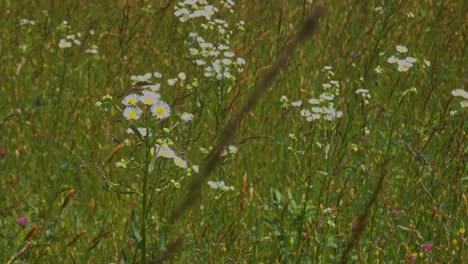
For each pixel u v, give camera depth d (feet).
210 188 13.48
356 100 16.14
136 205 13.16
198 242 11.28
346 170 14.74
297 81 18.90
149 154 9.18
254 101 2.10
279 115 16.90
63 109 17.63
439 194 13.61
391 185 14.32
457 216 12.16
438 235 12.17
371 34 20.01
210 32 19.34
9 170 15.46
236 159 14.98
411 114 16.63
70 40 22.12
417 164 14.67
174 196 12.66
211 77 15.05
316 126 13.33
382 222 13.00
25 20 21.33
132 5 23.73
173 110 13.93
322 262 11.78
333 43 20.51
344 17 21.97
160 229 12.00
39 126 16.79
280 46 18.17
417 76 18.37
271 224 12.66
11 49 20.68
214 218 13.09
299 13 22.11
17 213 13.96
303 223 12.64
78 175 14.83
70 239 12.61
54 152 15.52
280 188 14.76
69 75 19.61
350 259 11.88
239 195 14.01
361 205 13.46
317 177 13.71
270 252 12.35
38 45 21.31
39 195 14.67
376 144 16.19
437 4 23.36
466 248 11.75
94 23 21.01
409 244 12.56
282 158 15.66
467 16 21.54
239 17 21.75
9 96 18.38
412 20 21.21
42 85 19.01
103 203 14.28
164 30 21.91
